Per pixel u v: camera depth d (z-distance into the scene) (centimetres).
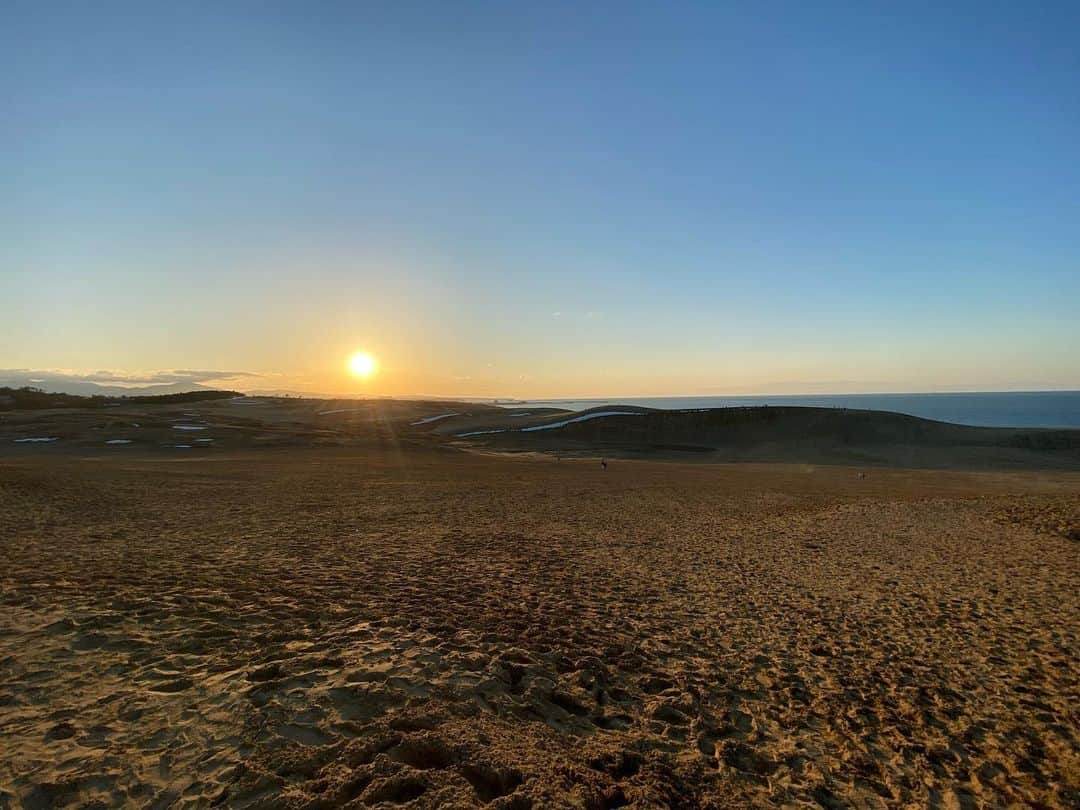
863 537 1786
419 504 2291
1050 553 1543
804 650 840
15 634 660
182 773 424
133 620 729
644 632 875
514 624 852
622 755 511
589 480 3544
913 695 706
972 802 508
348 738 478
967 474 4606
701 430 7819
